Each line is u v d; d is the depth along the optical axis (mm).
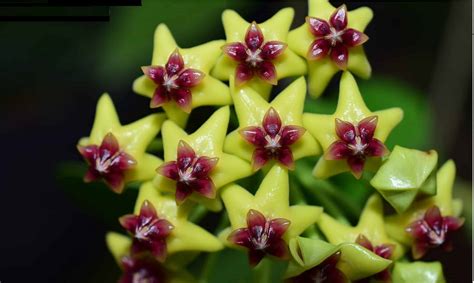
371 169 184
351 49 189
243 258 225
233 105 196
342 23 186
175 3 221
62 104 288
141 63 226
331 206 193
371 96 232
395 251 187
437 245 188
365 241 184
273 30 188
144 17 221
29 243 290
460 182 229
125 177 189
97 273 260
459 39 246
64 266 288
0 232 289
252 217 179
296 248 176
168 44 190
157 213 186
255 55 183
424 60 263
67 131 293
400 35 263
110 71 229
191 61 187
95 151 189
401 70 264
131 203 219
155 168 189
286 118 183
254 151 182
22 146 293
